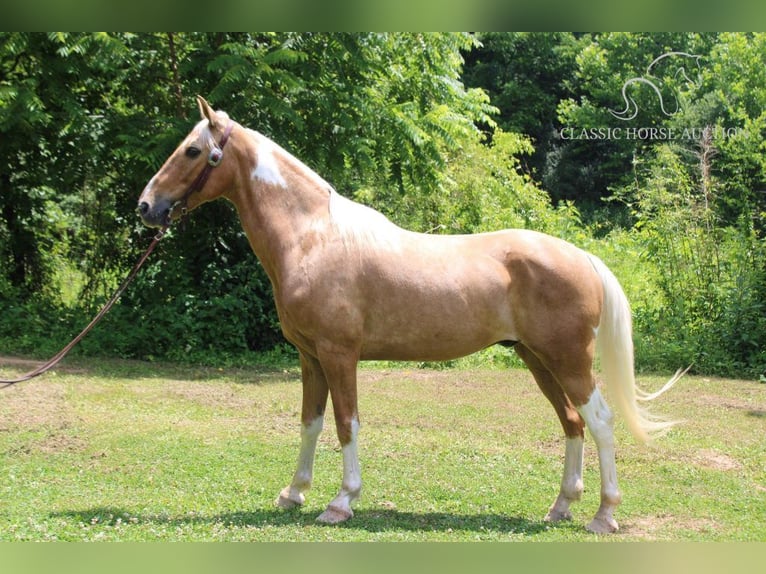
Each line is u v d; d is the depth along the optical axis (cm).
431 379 986
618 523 472
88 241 1236
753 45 1997
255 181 477
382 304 458
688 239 1183
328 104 1023
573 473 479
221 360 1059
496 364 1109
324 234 465
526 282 458
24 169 1153
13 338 1035
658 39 2372
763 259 1134
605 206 2397
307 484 494
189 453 615
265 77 1012
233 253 1148
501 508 502
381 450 641
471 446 660
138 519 455
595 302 463
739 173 1348
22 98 966
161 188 468
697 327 1127
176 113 1111
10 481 529
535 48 2697
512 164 1587
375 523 458
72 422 690
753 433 733
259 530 436
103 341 1038
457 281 457
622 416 469
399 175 1132
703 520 483
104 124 1060
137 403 781
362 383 948
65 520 446
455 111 1347
